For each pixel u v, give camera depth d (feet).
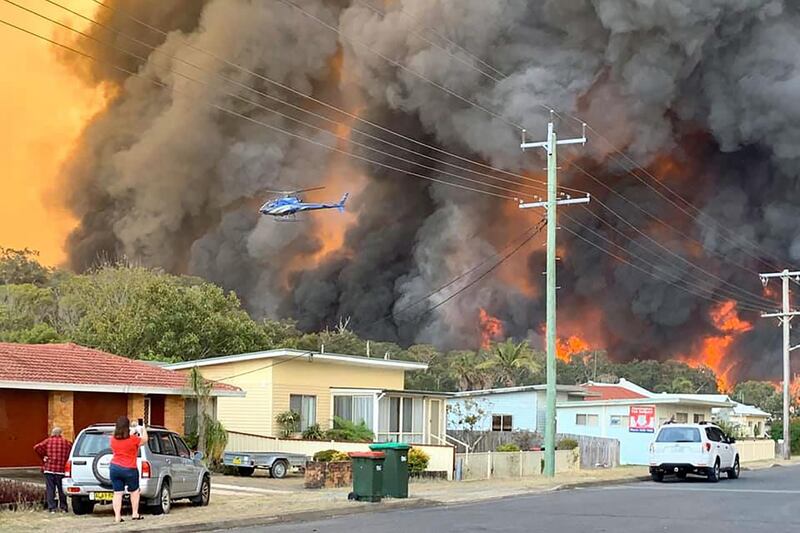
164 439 54.34
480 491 73.56
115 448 47.75
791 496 72.64
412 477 85.30
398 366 114.52
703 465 91.81
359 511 58.54
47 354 81.10
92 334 153.69
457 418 138.21
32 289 208.23
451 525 49.93
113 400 83.30
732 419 205.26
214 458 88.22
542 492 76.84
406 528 48.37
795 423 201.77
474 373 213.66
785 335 163.32
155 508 51.42
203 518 49.90
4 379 69.26
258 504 58.75
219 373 103.04
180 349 147.02
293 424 99.81
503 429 139.13
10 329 188.75
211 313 153.89
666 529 48.80
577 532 47.06
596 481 89.10
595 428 140.56
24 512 51.24
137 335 147.43
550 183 98.43
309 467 74.95
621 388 165.78
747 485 87.45
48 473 51.78
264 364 100.83
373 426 101.96
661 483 91.25
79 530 44.04
